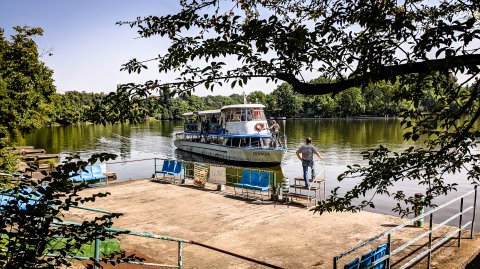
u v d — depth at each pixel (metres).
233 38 3.12
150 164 37.34
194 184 16.59
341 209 4.20
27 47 30.56
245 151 34.50
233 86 3.27
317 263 8.01
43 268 2.97
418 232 9.72
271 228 10.40
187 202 13.50
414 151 3.85
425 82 3.29
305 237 9.62
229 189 15.67
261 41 2.93
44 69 32.09
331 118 127.00
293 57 3.12
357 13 3.14
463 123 3.51
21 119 24.16
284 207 12.56
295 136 61.19
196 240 9.55
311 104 119.94
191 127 48.44
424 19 3.62
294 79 3.23
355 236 9.60
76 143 58.00
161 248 8.92
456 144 3.62
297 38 2.89
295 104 118.12
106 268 6.59
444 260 7.73
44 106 29.08
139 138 67.44
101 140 63.22
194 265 7.96
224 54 3.00
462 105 3.38
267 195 14.25
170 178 18.22
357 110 113.06
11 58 29.91
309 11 3.97
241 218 11.41
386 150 4.04
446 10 3.52
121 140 63.09
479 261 8.26
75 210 12.04
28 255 2.95
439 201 19.44
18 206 3.06
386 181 3.89
